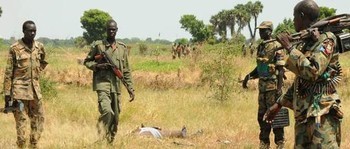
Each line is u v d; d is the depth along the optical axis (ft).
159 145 33.09
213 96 59.06
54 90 54.85
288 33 18.42
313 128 18.34
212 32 318.04
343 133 38.50
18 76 30.32
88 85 78.89
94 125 40.52
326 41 18.13
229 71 59.67
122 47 32.73
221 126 42.16
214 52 65.87
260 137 32.35
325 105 18.28
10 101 30.30
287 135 37.81
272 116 20.43
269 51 31.04
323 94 18.42
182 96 61.62
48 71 82.17
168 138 36.24
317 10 19.17
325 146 18.15
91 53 32.14
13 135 35.76
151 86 77.82
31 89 30.60
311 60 17.99
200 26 309.83
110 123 31.53
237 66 77.00
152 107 47.42
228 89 58.44
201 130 38.93
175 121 44.62
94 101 52.29
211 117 46.85
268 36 31.55
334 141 18.21
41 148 31.22
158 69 95.09
